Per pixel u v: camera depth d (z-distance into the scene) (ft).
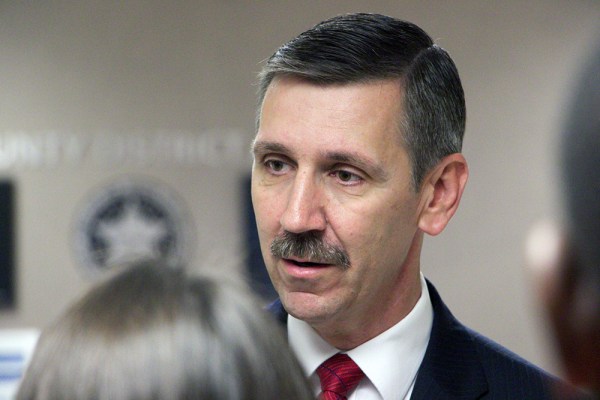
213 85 27.89
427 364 6.45
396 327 6.38
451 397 6.35
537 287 1.41
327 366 6.38
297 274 5.88
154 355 2.73
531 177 25.91
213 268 3.25
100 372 2.71
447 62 6.37
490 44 26.27
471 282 26.09
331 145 5.65
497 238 26.03
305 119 5.70
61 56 28.19
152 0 28.07
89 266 27.68
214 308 2.92
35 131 28.07
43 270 27.78
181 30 28.02
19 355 13.61
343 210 5.76
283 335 3.06
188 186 27.78
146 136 27.91
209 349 2.78
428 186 6.32
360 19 6.01
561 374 1.42
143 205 27.76
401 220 6.05
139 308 2.86
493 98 26.18
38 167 27.99
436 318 6.82
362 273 5.89
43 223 27.89
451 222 26.23
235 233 27.58
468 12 26.43
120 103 28.04
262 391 2.81
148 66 28.02
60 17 28.27
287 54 5.82
